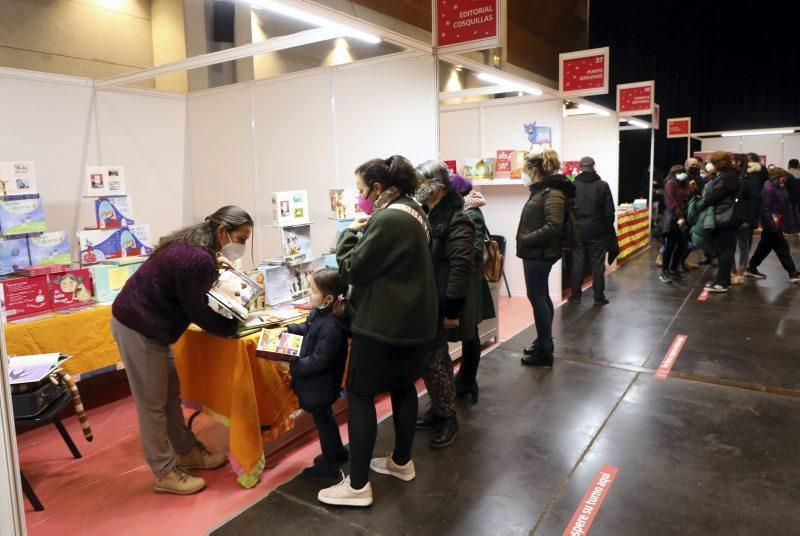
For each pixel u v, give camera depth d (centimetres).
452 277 266
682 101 1452
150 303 246
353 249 227
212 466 286
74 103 455
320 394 254
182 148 547
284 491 259
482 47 363
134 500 261
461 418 331
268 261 333
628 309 579
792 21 1314
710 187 627
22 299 323
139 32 609
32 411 258
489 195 651
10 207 336
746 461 273
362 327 223
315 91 451
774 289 645
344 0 689
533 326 526
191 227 258
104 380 416
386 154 412
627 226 919
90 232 375
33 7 517
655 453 283
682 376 388
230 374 266
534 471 270
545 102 620
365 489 241
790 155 1315
